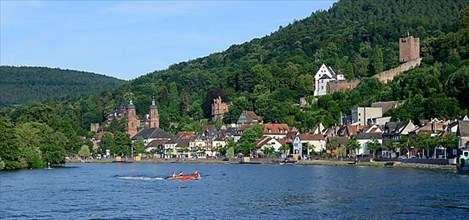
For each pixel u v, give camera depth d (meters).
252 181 196.75
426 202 126.88
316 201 135.00
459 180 173.50
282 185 177.38
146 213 121.62
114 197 150.75
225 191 163.75
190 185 186.38
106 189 172.25
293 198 142.12
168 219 113.88
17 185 182.00
